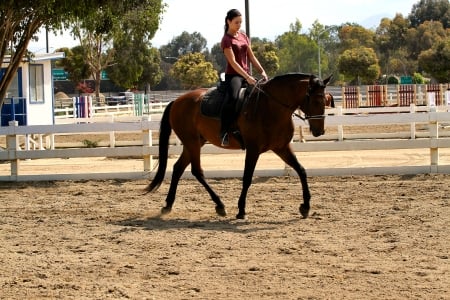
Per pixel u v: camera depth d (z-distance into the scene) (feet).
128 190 47.24
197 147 37.60
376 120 50.52
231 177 50.42
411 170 48.88
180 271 24.94
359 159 61.77
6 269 26.03
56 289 23.12
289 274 24.11
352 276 23.62
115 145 85.87
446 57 209.56
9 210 40.57
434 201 38.47
